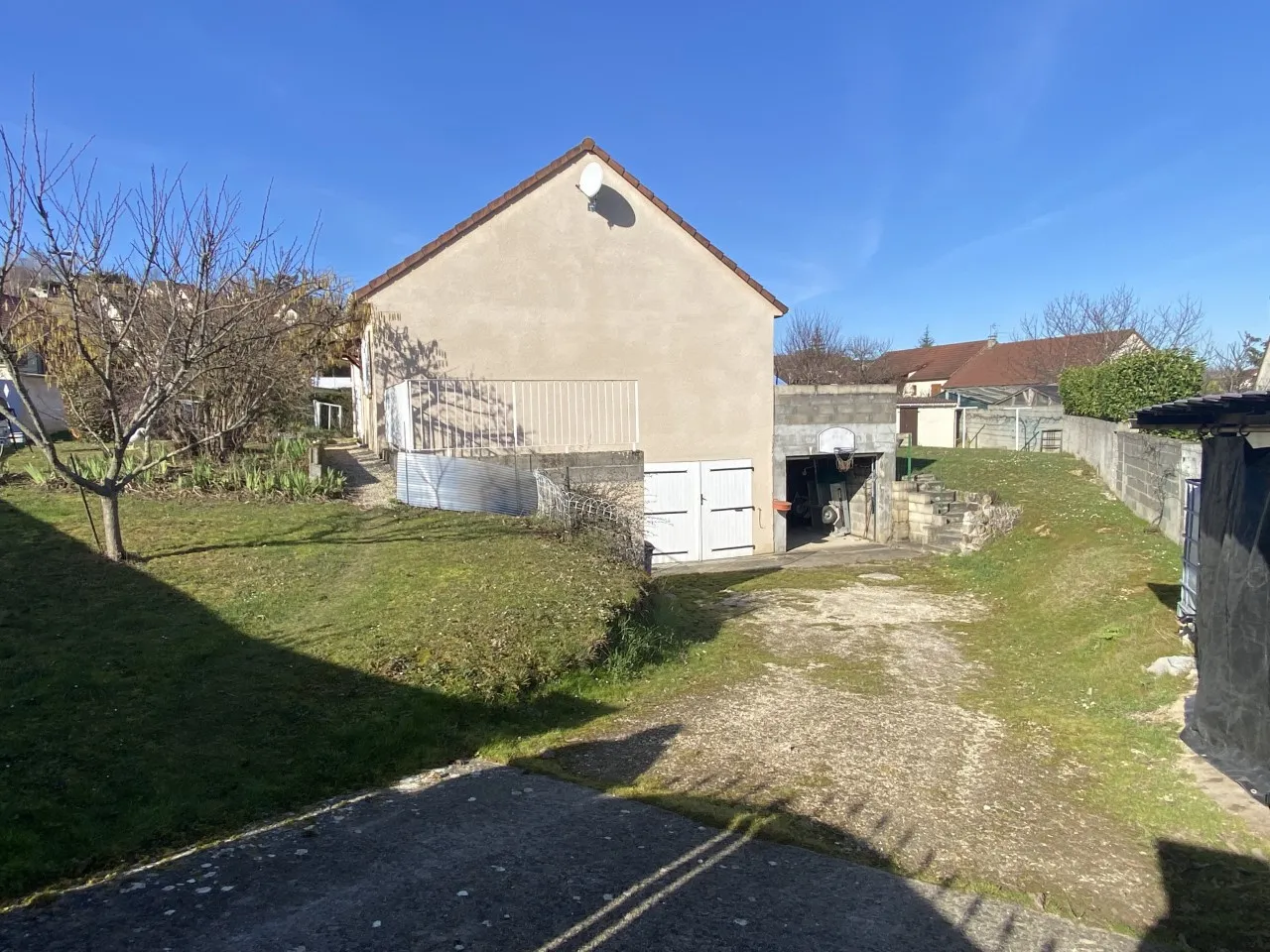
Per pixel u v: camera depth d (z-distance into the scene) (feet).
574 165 43.06
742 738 17.01
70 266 22.22
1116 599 26.45
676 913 10.06
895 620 29.78
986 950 9.67
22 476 32.78
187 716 14.64
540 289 42.45
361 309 40.93
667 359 45.70
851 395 49.96
